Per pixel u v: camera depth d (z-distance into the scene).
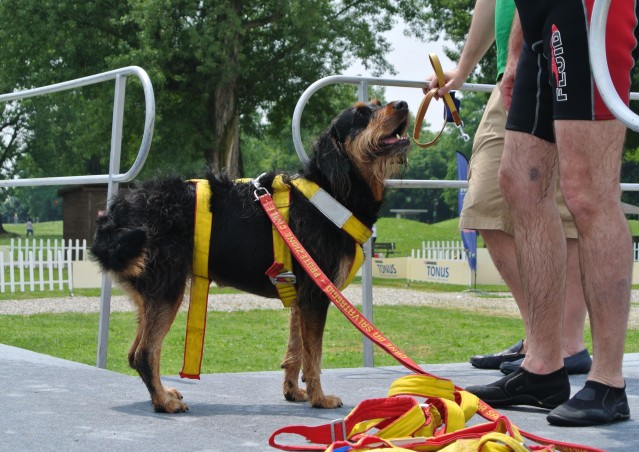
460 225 4.84
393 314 14.16
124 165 36.00
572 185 3.31
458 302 17.12
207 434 3.10
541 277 3.61
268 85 34.91
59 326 11.57
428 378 2.87
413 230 47.62
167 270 3.68
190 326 3.77
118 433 3.08
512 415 3.57
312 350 3.78
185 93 33.75
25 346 9.20
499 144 4.68
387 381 4.48
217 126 33.69
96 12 32.75
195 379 4.08
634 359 5.34
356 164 3.92
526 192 3.59
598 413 3.27
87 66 33.53
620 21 3.22
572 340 4.85
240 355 8.85
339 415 3.58
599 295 3.31
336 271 3.81
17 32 32.66
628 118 2.37
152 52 29.92
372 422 2.76
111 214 3.78
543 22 3.40
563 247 3.64
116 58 30.45
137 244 3.61
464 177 16.91
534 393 3.66
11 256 18.41
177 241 3.72
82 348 9.06
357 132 3.91
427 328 11.95
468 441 2.37
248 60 34.53
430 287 21.75
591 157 3.27
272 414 3.59
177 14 31.48
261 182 3.93
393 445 2.40
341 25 34.09
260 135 38.78
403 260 24.61
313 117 35.50
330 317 13.21
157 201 3.76
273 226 3.80
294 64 34.62
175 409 3.56
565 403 3.36
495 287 21.75
